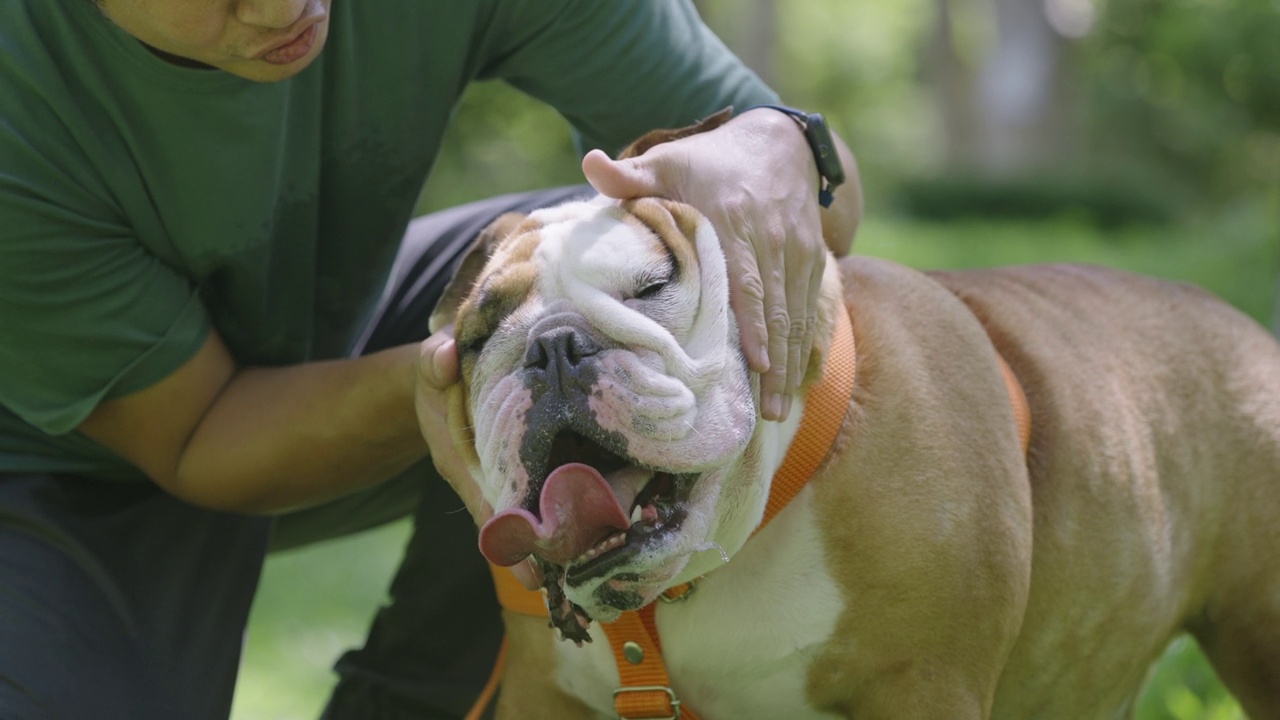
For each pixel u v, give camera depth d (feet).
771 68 104.58
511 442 8.18
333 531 13.57
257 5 8.79
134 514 11.23
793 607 9.55
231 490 10.91
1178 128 90.22
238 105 10.07
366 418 10.39
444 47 11.33
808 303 9.30
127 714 10.13
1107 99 92.89
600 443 8.11
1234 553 12.11
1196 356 12.23
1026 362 11.10
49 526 10.59
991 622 9.73
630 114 11.87
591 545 7.84
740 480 8.97
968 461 9.81
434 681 12.89
